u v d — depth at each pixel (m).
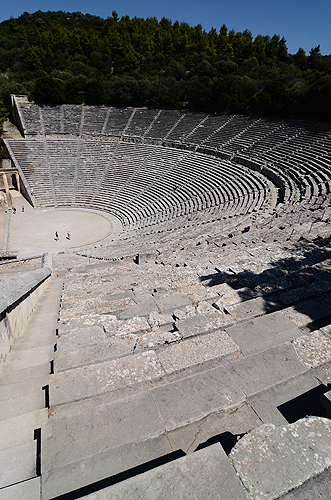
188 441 3.46
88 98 68.25
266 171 38.19
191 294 7.33
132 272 11.20
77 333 5.45
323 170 32.19
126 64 88.81
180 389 3.98
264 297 6.62
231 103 59.38
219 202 35.50
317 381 4.28
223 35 111.94
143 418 3.59
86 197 48.19
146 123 61.94
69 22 133.75
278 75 69.31
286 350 4.67
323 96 45.81
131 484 2.60
